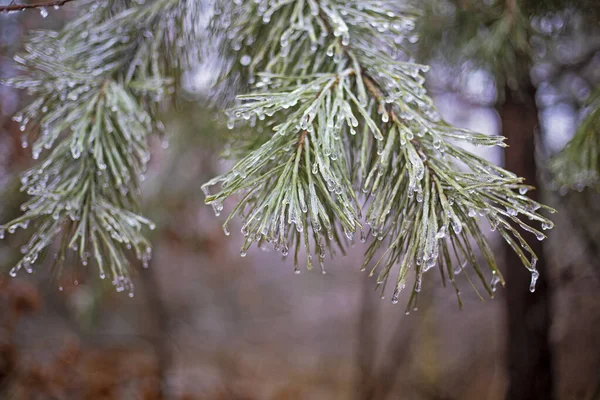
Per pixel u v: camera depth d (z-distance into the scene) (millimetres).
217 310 2678
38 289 1253
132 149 638
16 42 910
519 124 902
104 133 612
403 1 716
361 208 542
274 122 592
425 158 533
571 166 680
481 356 1829
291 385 2338
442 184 521
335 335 3133
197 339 2174
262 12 627
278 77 585
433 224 504
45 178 603
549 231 1155
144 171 650
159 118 698
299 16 601
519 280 931
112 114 623
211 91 697
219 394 1530
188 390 1476
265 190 539
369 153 563
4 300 1074
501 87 812
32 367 1130
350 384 2494
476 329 1961
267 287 3580
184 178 1307
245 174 515
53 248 908
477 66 802
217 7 653
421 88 571
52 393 1130
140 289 1741
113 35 650
